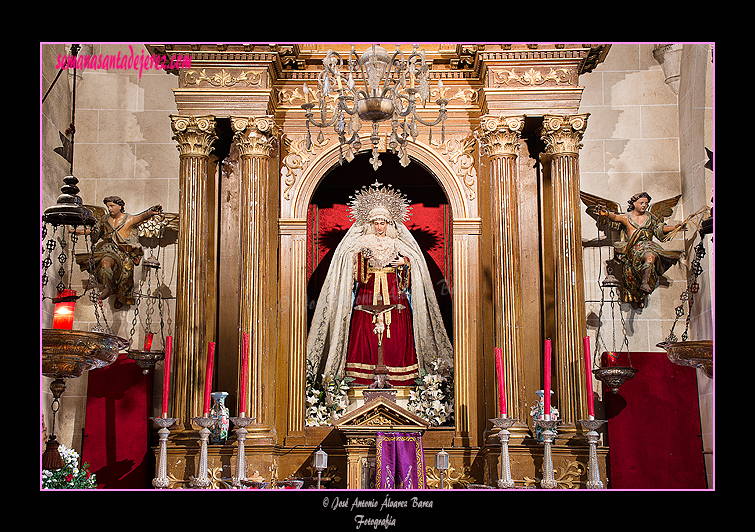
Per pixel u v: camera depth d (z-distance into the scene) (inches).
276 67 382.6
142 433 365.4
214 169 384.2
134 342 388.2
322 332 385.4
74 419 378.6
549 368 308.5
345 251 393.7
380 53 280.2
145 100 412.8
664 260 386.6
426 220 426.6
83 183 403.2
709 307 366.0
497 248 357.7
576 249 354.9
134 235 393.4
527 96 370.0
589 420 304.5
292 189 389.1
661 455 364.8
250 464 338.6
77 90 410.6
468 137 392.2
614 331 392.2
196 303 354.3
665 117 410.3
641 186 405.4
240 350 348.8
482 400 364.8
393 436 330.6
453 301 380.5
